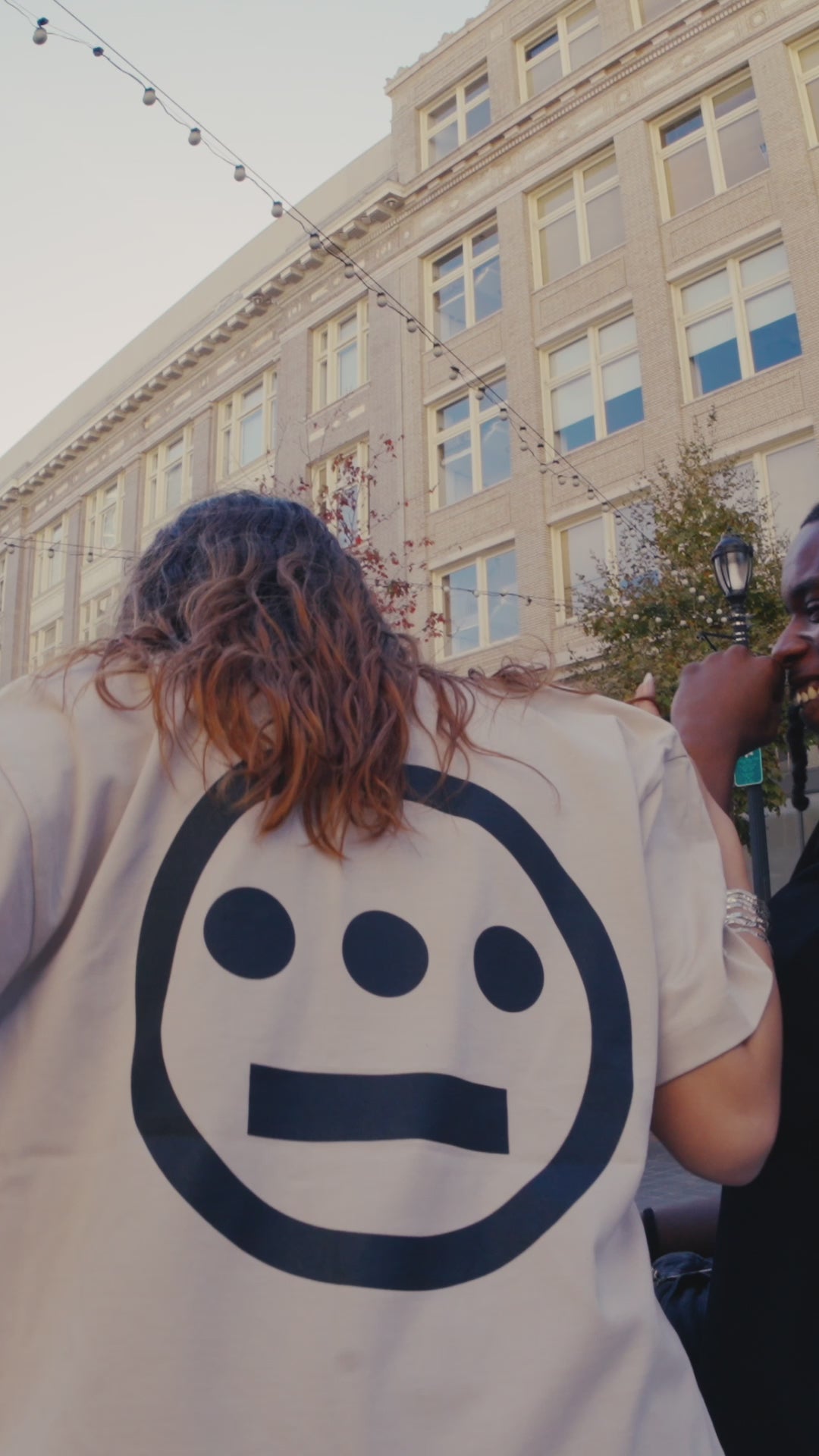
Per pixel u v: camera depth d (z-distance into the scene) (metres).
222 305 21.95
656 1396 0.73
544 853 0.86
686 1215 1.56
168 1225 0.66
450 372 17.91
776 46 14.84
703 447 13.40
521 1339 0.70
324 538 0.96
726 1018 0.85
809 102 14.62
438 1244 0.71
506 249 17.53
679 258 15.46
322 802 0.79
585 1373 0.70
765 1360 1.04
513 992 0.81
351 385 19.69
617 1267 0.77
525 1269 0.72
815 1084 1.03
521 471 16.64
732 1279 1.10
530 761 0.90
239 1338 0.65
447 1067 0.75
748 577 8.94
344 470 16.53
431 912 0.80
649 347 15.48
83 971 0.72
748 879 1.00
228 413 22.31
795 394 14.00
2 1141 0.71
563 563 16.17
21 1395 0.65
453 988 0.78
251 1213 0.68
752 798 9.12
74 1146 0.70
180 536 0.95
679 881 0.91
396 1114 0.73
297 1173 0.70
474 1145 0.76
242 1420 0.63
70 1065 0.71
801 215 14.26
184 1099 0.70
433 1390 0.67
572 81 16.97
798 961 1.07
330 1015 0.75
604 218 16.61
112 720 0.79
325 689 0.82
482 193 18.03
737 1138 0.84
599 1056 0.81
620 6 16.67
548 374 16.94
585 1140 0.78
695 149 15.73
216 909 0.75
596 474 15.89
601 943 0.84
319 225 20.14
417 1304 0.69
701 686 1.19
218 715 0.78
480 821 0.85
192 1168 0.68
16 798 0.72
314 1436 0.64
